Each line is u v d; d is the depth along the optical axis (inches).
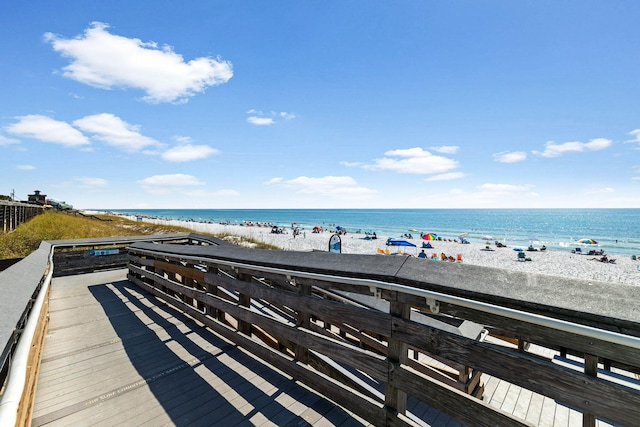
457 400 68.7
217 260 148.9
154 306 208.1
